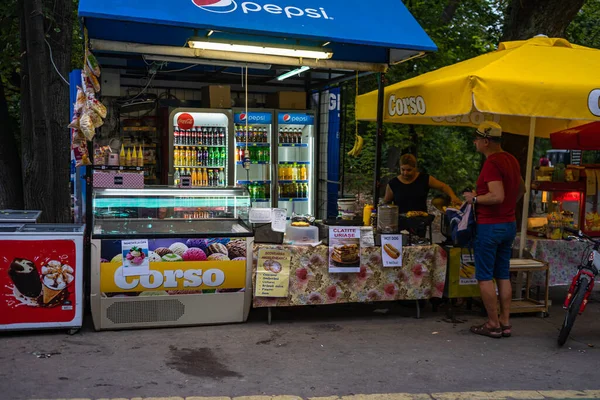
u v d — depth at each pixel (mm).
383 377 4457
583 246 6559
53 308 5059
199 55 5816
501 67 5250
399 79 11430
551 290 7547
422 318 6102
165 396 3949
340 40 5715
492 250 5430
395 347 5160
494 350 5160
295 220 6008
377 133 6461
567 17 7969
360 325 5789
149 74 8695
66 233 5027
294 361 4730
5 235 4902
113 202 5527
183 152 8586
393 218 5871
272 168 9055
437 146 15141
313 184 9352
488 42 12938
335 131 8961
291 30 5602
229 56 5941
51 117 7102
